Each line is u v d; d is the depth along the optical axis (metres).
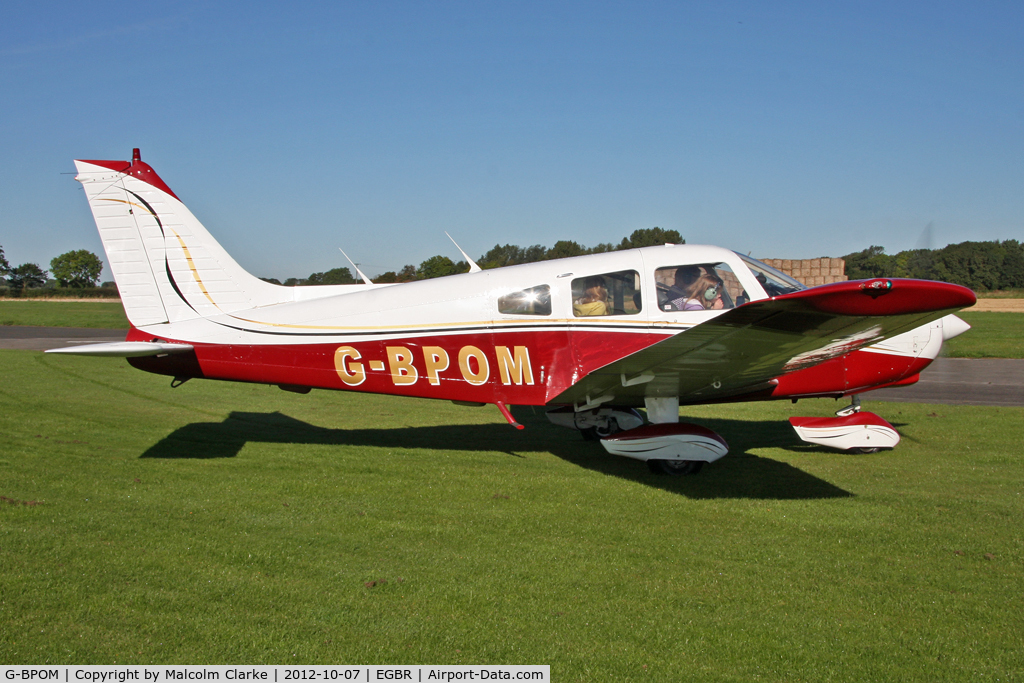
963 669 2.86
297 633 3.07
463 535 4.34
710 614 3.31
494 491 5.34
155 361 6.45
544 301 6.16
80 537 4.11
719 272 6.13
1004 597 3.51
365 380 6.42
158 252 6.53
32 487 5.06
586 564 3.90
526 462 6.32
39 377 10.83
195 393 9.89
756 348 4.87
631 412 7.03
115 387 10.10
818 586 3.63
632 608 3.36
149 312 6.53
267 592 3.46
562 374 6.20
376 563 3.87
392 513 4.76
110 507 4.70
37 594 3.36
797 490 5.45
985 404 9.59
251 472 5.74
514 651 2.96
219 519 4.54
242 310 6.58
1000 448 6.91
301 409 8.96
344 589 3.52
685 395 6.30
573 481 5.66
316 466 6.01
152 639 3.00
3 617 3.14
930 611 3.37
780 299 4.00
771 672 2.83
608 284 6.12
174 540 4.12
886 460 6.45
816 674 2.81
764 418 8.67
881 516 4.78
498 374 6.27
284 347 6.43
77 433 7.00
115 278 6.50
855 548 4.17
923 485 5.59
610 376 5.46
